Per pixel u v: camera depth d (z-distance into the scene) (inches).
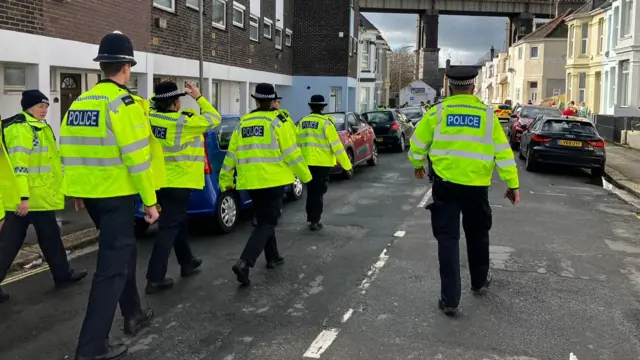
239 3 776.3
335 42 1050.7
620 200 462.6
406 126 912.3
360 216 383.2
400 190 495.2
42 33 387.9
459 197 204.5
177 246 248.8
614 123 1012.5
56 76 443.2
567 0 2447.1
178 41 594.9
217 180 324.5
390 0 2566.4
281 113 249.3
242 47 792.9
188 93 237.3
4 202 197.0
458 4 2583.7
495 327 194.9
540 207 421.1
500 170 203.9
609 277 252.8
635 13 1079.6
